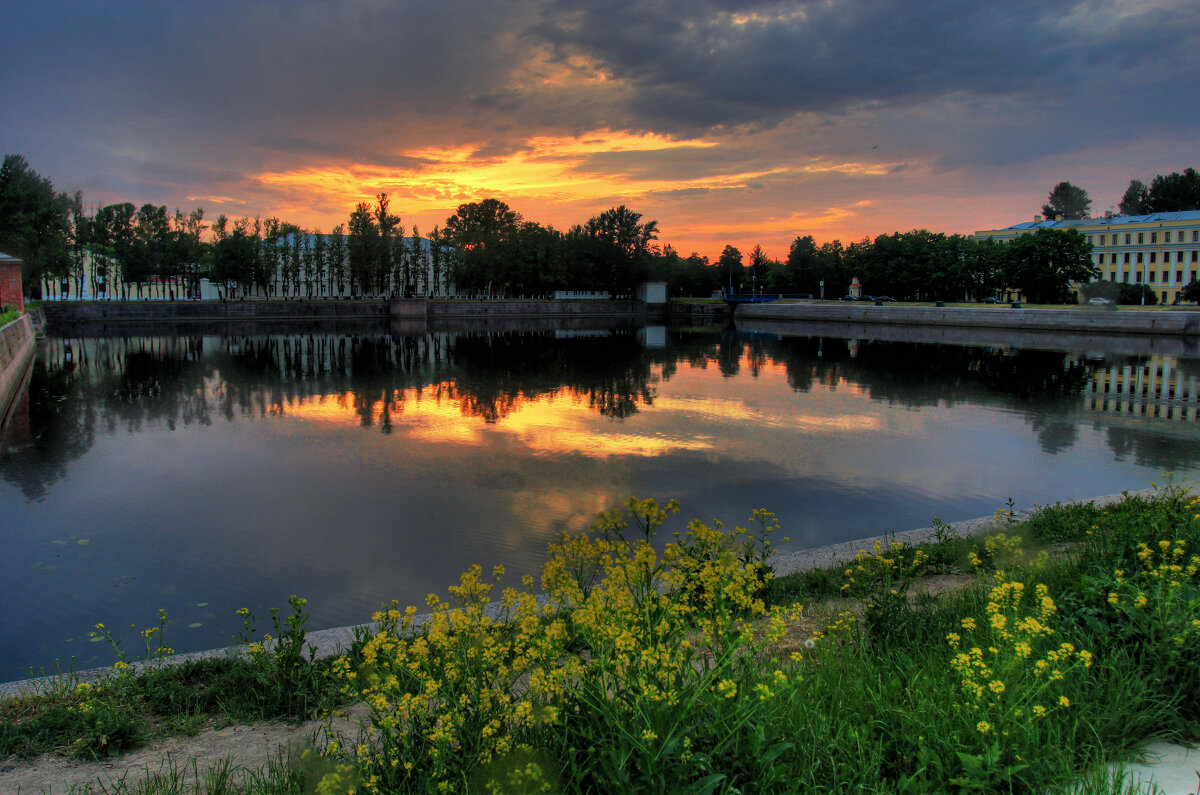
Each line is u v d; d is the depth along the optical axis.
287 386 34.81
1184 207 117.06
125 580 11.52
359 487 16.97
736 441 22.19
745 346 60.12
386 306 94.75
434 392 32.97
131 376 38.44
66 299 87.31
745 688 3.69
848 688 4.40
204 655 7.02
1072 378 37.88
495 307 104.25
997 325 74.56
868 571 7.40
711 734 3.42
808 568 9.25
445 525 14.19
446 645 3.71
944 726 3.72
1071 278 86.31
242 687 5.70
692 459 19.70
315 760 3.83
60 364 43.72
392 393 32.62
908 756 3.53
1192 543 6.36
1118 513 8.97
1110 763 3.64
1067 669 3.92
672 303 114.69
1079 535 9.33
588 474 18.08
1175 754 3.74
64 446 21.77
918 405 29.39
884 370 42.09
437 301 100.75
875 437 22.88
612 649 3.74
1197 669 4.11
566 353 53.41
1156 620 4.49
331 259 100.81
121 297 99.75
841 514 14.72
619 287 117.81
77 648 9.22
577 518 14.61
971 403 29.91
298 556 12.53
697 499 15.83
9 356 32.72
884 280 104.00
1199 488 14.85
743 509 15.08
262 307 86.75
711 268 135.62
